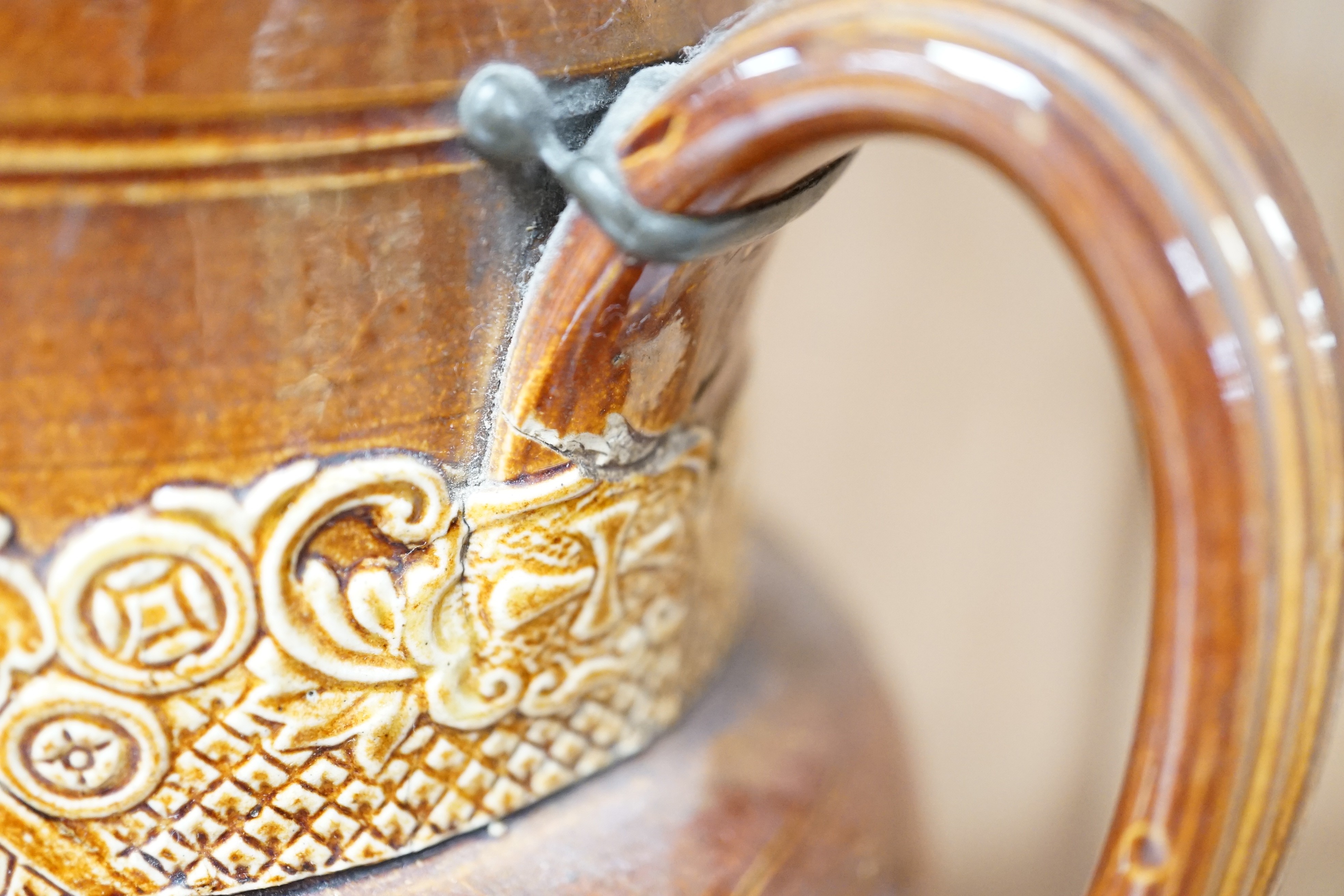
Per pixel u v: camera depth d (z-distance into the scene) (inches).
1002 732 19.9
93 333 9.0
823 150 9.2
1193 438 8.7
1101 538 17.8
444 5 9.0
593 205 9.2
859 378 19.4
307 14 8.8
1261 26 13.7
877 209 17.9
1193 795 8.9
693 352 9.9
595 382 9.6
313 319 9.2
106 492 9.2
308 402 9.3
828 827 10.9
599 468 9.7
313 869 9.8
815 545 19.8
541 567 9.7
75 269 8.9
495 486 9.6
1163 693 8.9
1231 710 8.9
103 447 9.1
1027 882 20.0
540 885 10.1
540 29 9.1
